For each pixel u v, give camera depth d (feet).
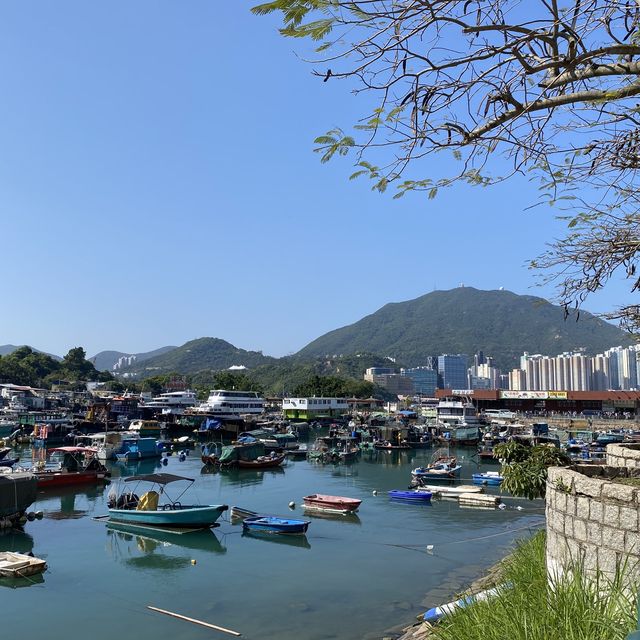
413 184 22.43
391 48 17.31
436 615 52.13
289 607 68.39
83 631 61.31
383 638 58.75
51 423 275.80
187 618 64.85
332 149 19.63
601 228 29.66
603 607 25.27
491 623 29.09
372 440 268.41
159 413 356.79
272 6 15.78
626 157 22.56
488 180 22.57
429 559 88.12
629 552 28.66
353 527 108.37
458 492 138.41
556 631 24.91
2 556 82.58
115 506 110.93
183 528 102.47
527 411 392.88
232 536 100.89
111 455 207.82
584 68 18.33
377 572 81.92
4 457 190.70
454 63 17.84
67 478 147.13
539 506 127.03
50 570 81.46
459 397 394.93
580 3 16.97
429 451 249.34
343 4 16.22
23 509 104.32
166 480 108.17
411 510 123.34
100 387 527.81
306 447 250.16
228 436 290.56
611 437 246.68
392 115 18.95
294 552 91.56
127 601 69.97
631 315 34.22
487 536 101.50
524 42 17.58
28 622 63.46
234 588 75.10
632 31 17.63
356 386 569.64
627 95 18.31
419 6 16.65
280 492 145.69
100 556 88.22
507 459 76.43
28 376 481.87
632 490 29.22
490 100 18.80
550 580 32.78
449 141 19.49
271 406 491.31
